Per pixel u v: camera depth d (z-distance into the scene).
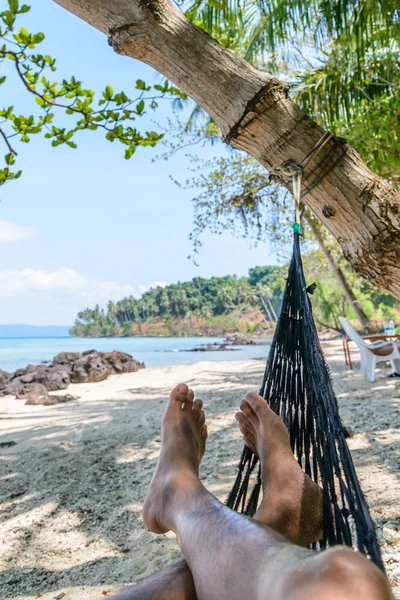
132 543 2.75
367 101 7.90
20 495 3.62
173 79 1.80
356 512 1.19
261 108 1.70
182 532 1.06
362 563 0.65
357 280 26.09
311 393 1.56
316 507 1.39
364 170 1.70
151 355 24.00
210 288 119.44
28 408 7.87
